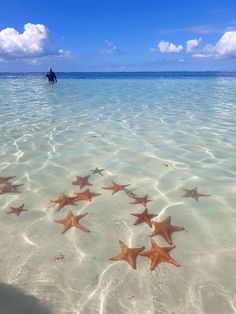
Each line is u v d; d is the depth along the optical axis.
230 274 3.80
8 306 3.36
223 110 13.87
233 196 5.66
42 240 4.47
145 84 33.69
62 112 13.49
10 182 6.15
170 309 3.32
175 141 8.79
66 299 3.44
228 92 22.91
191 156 7.58
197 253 4.18
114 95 20.78
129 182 6.24
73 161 7.33
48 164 7.15
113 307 3.34
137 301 3.41
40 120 11.69
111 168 6.91
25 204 5.45
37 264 3.99
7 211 5.23
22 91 24.14
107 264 3.97
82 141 8.88
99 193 5.79
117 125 10.83
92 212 5.17
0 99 18.38
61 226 4.80
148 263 3.95
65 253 4.20
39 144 8.59
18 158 7.51
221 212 5.16
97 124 11.00
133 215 4.85
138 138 9.13
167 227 4.54
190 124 10.88
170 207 5.31
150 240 4.41
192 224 4.83
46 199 5.62
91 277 3.76
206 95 20.59
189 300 3.43
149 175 6.54
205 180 6.29
